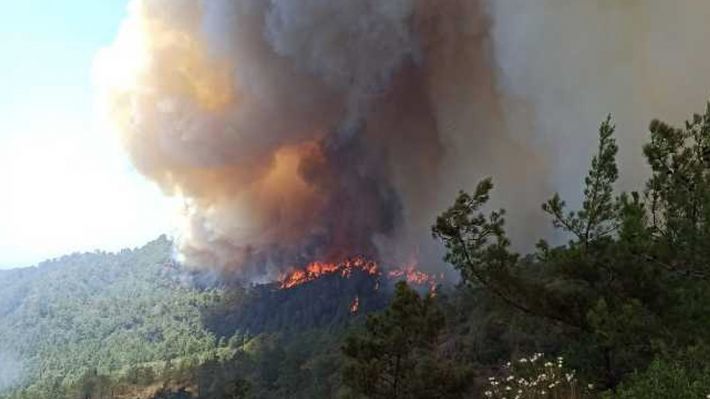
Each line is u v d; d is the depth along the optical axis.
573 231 13.15
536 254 13.84
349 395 19.70
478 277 13.36
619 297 11.92
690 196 10.98
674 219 11.05
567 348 13.23
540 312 12.83
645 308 11.36
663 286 11.73
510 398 11.09
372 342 17.64
